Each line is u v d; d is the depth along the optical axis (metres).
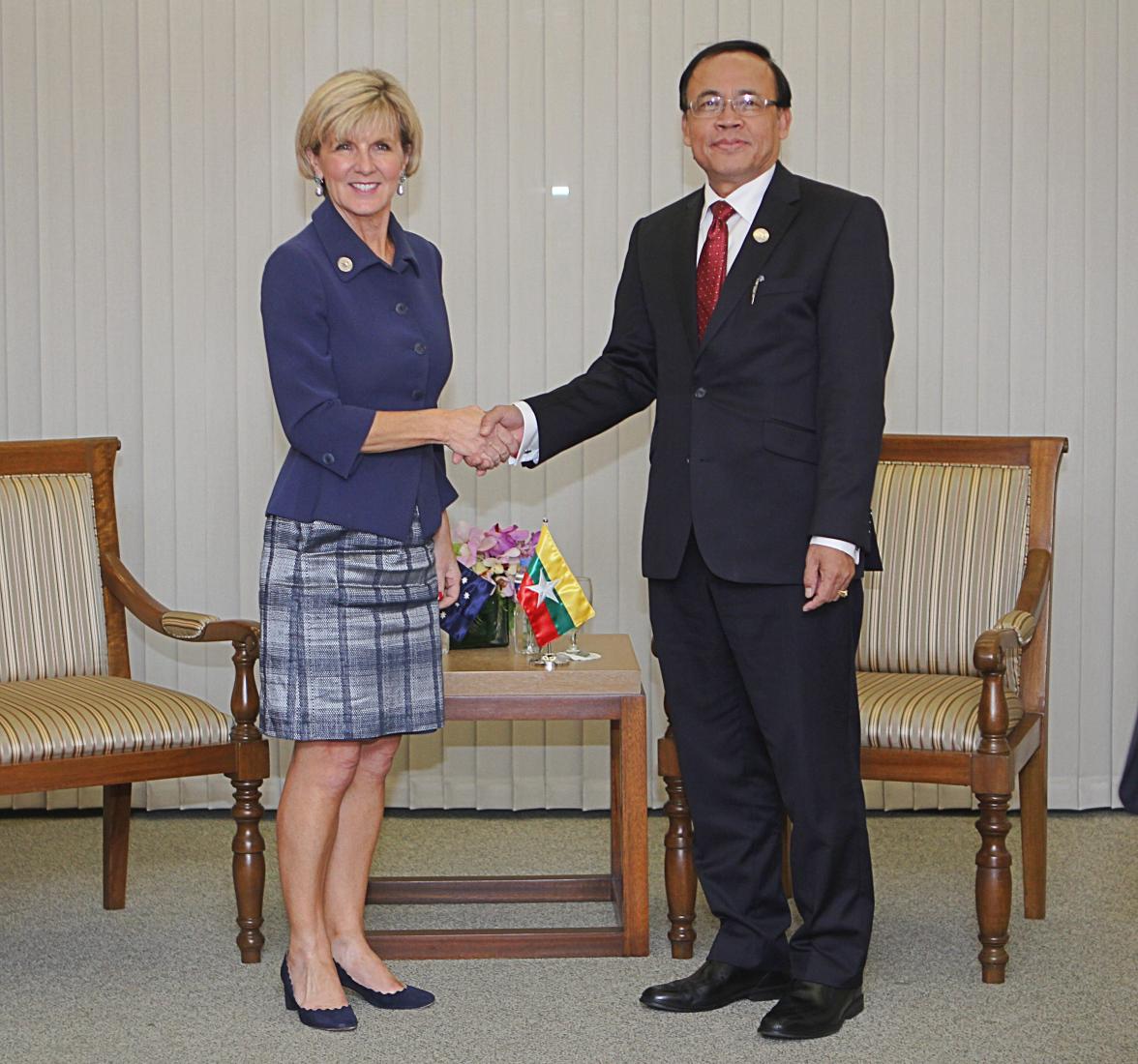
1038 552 3.48
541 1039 2.71
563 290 4.27
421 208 4.25
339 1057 2.63
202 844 4.05
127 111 4.22
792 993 2.77
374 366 2.72
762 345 2.75
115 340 4.27
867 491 2.68
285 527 2.74
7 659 3.44
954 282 4.27
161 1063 2.60
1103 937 3.25
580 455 4.30
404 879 3.55
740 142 2.77
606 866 3.86
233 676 4.34
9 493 3.51
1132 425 4.31
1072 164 4.25
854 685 2.84
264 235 4.25
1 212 4.24
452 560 3.06
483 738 4.37
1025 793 3.37
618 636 3.66
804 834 2.77
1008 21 4.22
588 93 4.23
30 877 3.76
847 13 4.21
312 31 4.21
